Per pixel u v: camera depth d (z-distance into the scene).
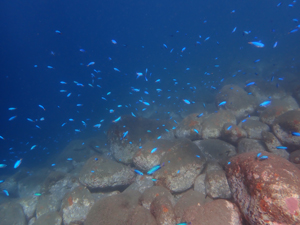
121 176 1.20
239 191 0.68
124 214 0.84
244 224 0.64
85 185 1.21
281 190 0.55
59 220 1.11
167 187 1.04
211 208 0.70
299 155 0.98
